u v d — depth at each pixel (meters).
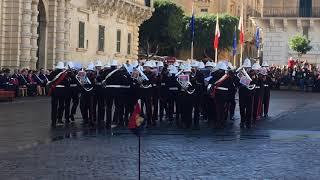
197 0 91.50
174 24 72.88
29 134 18.44
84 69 22.42
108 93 20.62
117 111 21.36
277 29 61.81
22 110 27.69
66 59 45.56
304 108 32.41
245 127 21.80
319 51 60.91
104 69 21.39
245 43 95.56
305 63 57.41
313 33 61.16
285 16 61.03
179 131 20.19
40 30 44.28
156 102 22.48
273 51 61.97
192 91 21.31
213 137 18.45
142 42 73.00
